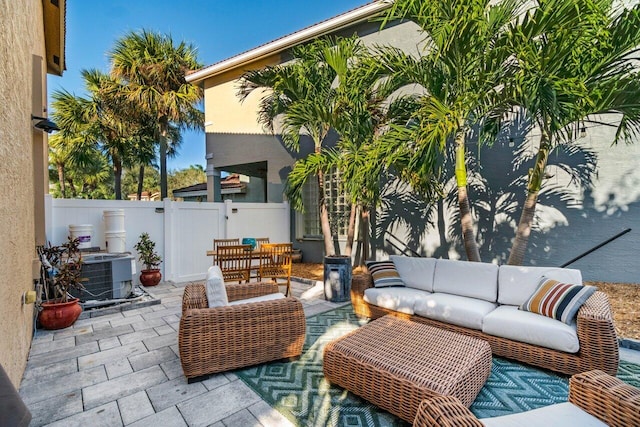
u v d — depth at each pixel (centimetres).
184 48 1224
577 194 552
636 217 509
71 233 543
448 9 378
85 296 480
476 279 394
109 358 326
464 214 466
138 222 654
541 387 267
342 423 226
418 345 265
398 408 219
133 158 1413
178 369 303
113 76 1156
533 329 294
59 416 233
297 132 667
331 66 551
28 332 337
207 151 1154
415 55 715
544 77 331
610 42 350
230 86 1085
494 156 626
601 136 531
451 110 380
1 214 223
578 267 554
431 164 409
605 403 159
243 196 1420
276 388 270
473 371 235
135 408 243
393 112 579
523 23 350
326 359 268
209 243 758
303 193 932
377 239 785
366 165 446
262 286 408
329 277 535
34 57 427
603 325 259
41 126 414
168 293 590
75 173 1775
